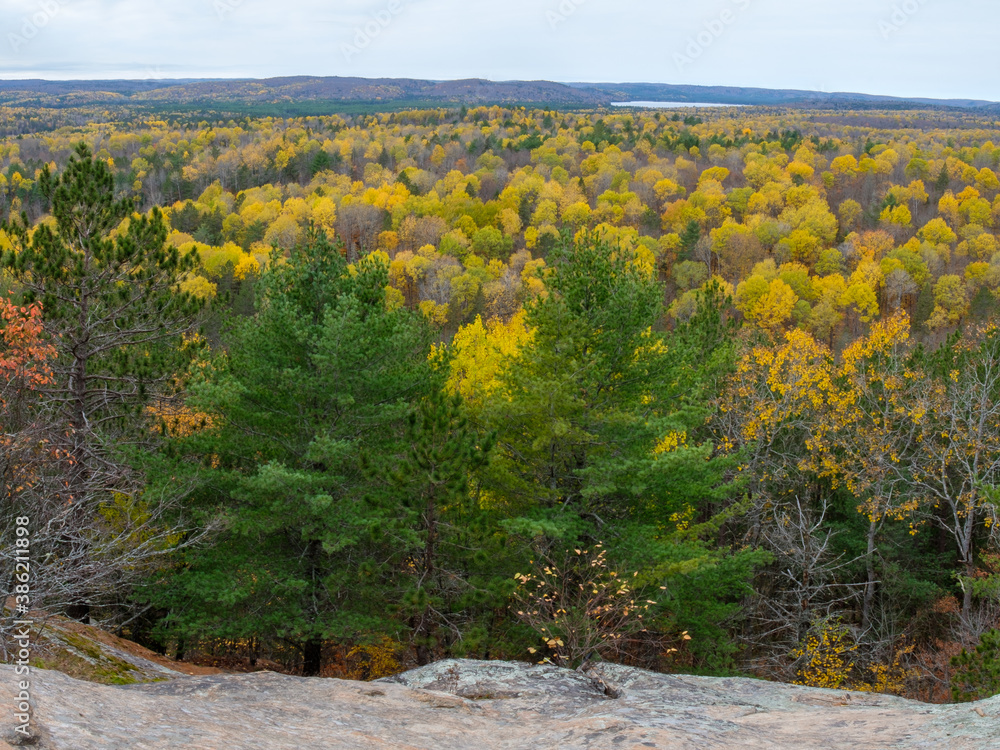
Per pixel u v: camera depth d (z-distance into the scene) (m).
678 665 16.80
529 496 14.48
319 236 15.59
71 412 14.81
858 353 25.48
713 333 22.12
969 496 21.44
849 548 25.22
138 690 7.18
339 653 18.98
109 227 15.12
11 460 10.00
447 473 12.30
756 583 24.81
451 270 101.12
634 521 15.11
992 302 95.69
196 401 13.30
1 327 12.06
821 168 180.75
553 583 12.66
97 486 12.38
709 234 131.12
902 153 180.88
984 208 132.38
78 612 14.17
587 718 7.09
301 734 6.27
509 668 9.66
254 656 18.84
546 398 13.38
